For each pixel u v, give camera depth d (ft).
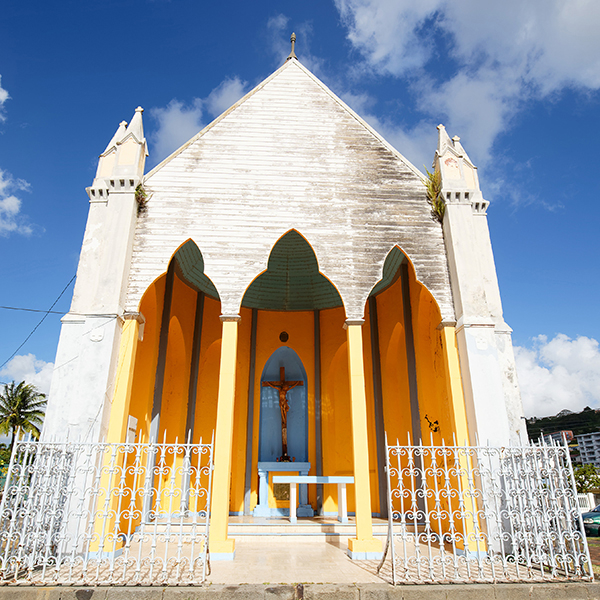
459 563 25.00
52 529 22.11
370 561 25.43
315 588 20.13
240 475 45.70
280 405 48.60
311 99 38.09
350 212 34.50
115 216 31.96
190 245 41.75
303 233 33.63
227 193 34.30
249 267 32.45
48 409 27.76
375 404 44.62
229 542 25.98
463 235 33.24
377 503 43.91
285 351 51.85
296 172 35.40
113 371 29.01
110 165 33.65
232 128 36.45
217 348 49.62
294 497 36.60
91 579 20.85
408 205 35.17
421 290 38.93
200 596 19.57
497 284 33.24
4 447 132.36
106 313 29.53
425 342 39.78
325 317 51.47
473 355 30.01
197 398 47.44
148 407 38.09
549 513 23.54
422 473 22.89
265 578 21.54
